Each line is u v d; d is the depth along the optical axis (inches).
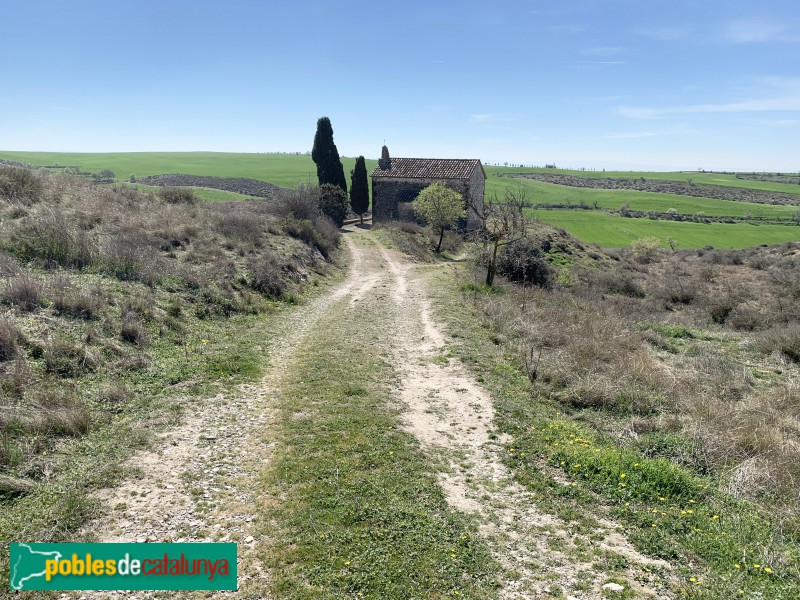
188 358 451.2
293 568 210.4
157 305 538.0
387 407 392.5
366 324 660.1
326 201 1797.5
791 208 4195.4
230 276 713.0
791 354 650.2
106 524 230.7
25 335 372.5
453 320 676.7
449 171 2038.6
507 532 249.1
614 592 205.3
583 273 1373.0
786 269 1521.9
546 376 477.4
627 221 3083.2
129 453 290.8
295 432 336.5
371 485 276.2
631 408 419.8
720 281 1386.6
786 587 209.6
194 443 313.1
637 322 818.2
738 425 378.3
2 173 801.6
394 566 214.8
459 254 1759.4
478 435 358.0
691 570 221.8
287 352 518.6
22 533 216.8
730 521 261.4
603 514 267.6
